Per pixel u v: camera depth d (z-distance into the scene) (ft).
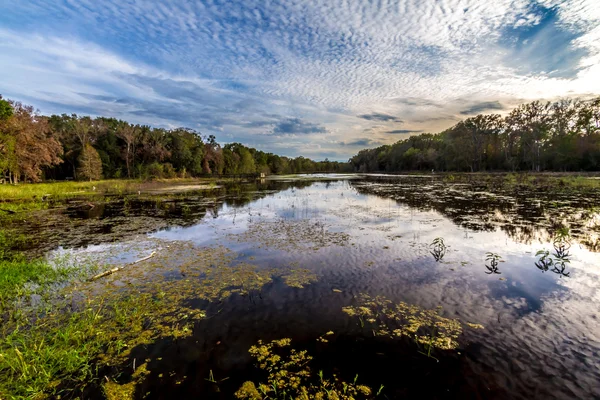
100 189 98.73
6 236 33.86
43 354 12.17
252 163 272.31
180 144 184.55
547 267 21.30
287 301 16.96
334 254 25.43
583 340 12.65
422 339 13.07
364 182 133.08
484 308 15.64
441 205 52.26
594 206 46.26
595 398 9.71
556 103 158.30
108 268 22.94
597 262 21.98
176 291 18.54
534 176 114.42
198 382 10.84
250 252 26.73
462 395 9.99
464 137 197.57
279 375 11.13
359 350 12.50
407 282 19.22
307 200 65.92
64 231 36.45
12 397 10.15
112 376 11.21
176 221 42.68
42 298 17.79
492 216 40.63
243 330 14.11
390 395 10.05
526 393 9.99
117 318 15.24
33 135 96.48
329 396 10.05
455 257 23.97
